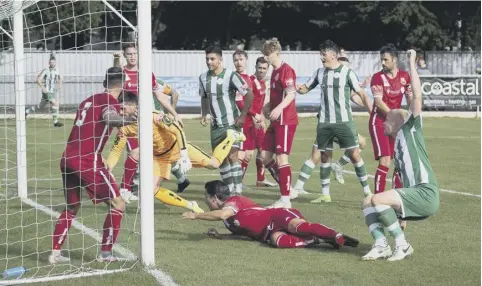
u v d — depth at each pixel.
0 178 20.39
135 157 15.76
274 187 20.02
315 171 23.47
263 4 65.31
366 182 17.42
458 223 14.55
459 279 10.35
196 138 35.09
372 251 11.43
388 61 16.34
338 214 15.55
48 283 10.16
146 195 10.87
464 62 62.22
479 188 19.53
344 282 10.18
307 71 57.09
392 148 16.70
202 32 70.50
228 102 16.52
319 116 16.91
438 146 31.47
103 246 11.34
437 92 50.44
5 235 13.09
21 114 17.12
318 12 66.94
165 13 69.00
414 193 11.30
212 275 10.46
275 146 16.58
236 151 17.05
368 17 65.44
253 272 10.66
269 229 12.42
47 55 49.22
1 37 25.73
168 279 10.23
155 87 15.31
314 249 12.13
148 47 10.82
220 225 14.17
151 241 10.94
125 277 10.34
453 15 67.69
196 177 21.78
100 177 11.14
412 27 65.56
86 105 11.22
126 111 11.15
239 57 18.78
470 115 49.66
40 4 55.06
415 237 13.18
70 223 11.46
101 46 62.03
